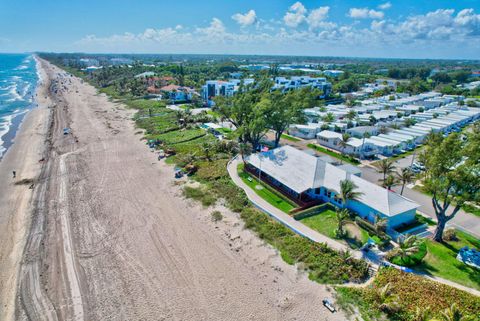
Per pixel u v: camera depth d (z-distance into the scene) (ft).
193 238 108.37
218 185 148.46
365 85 550.36
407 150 215.51
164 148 201.05
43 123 274.77
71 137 230.07
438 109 342.03
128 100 395.14
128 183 152.25
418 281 83.71
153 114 310.04
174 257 98.27
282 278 89.51
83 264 94.73
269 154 162.40
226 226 116.06
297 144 227.81
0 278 89.20
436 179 98.32
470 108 342.64
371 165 185.16
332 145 216.95
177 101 386.11
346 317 75.97
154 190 145.18
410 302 77.15
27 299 81.76
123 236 108.88
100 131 247.70
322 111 311.06
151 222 118.11
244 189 145.89
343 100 425.69
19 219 119.85
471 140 91.97
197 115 290.97
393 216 108.17
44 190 144.05
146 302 80.74
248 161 165.27
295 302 81.00
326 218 119.65
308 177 134.51
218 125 268.62
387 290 78.54
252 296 83.10
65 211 125.39
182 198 137.59
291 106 195.83
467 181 91.45
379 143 208.85
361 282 86.84
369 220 116.26
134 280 88.28
